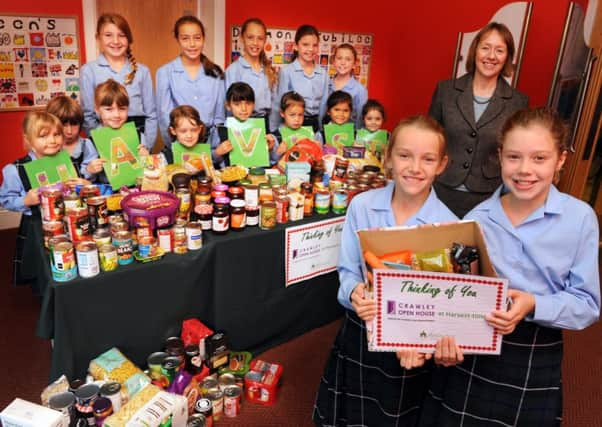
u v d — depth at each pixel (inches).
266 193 87.5
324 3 183.0
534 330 50.4
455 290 45.8
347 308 61.4
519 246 50.6
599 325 118.2
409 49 192.2
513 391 51.5
